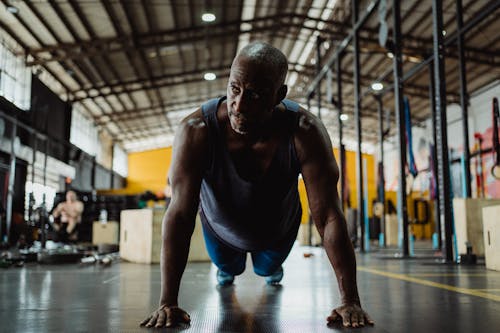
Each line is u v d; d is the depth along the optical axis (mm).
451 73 16719
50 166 16469
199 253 5645
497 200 6531
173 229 1623
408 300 2324
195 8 14383
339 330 1526
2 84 13180
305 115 1690
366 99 21125
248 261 6133
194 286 2967
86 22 13750
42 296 2402
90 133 22953
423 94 19141
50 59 14781
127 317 1762
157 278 3469
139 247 5535
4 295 2445
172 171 1663
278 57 1423
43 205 8539
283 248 2371
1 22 12891
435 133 9375
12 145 10617
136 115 23797
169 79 20047
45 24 13328
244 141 1656
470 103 18234
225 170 1721
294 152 1695
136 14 13859
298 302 2232
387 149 27375
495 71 16000
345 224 1663
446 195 6055
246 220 1931
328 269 4570
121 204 13367
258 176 1729
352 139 28594
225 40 16859
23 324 1618
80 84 18141
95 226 10594
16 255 5348
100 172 24078
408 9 13188
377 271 4543
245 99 1401
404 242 7332
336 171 1695
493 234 4699
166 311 1582
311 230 14688
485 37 13844
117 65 17094
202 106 1703
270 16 15547
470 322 1690
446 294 2590
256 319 1749
